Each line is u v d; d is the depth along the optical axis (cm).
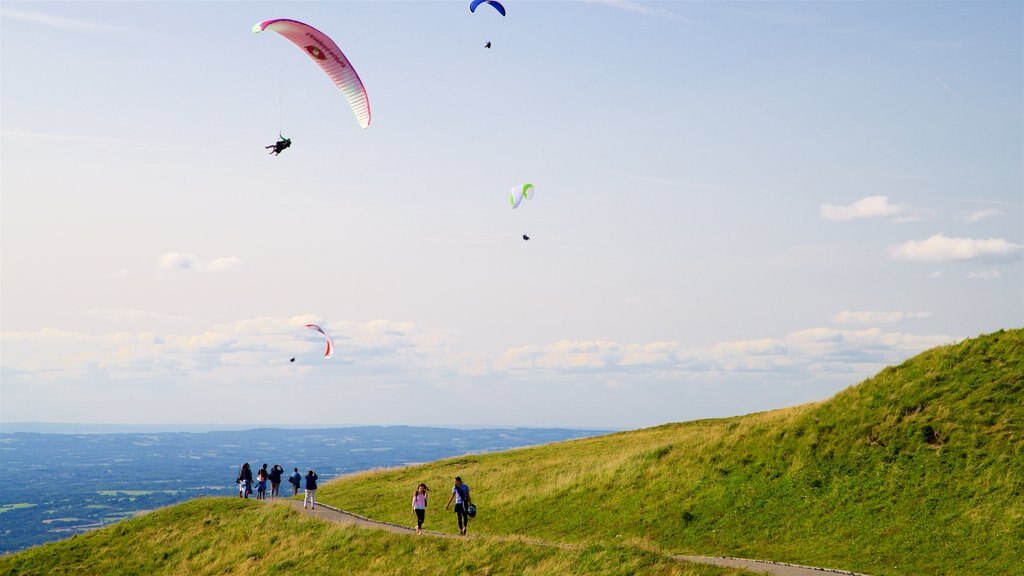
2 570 4109
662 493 3956
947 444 3509
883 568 2880
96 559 4153
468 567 3200
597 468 4534
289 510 4384
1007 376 3728
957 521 3084
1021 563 2739
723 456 4078
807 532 3322
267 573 3638
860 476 3538
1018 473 3192
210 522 4403
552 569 3012
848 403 4038
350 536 3797
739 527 3494
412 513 4478
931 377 3934
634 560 2942
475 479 5116
